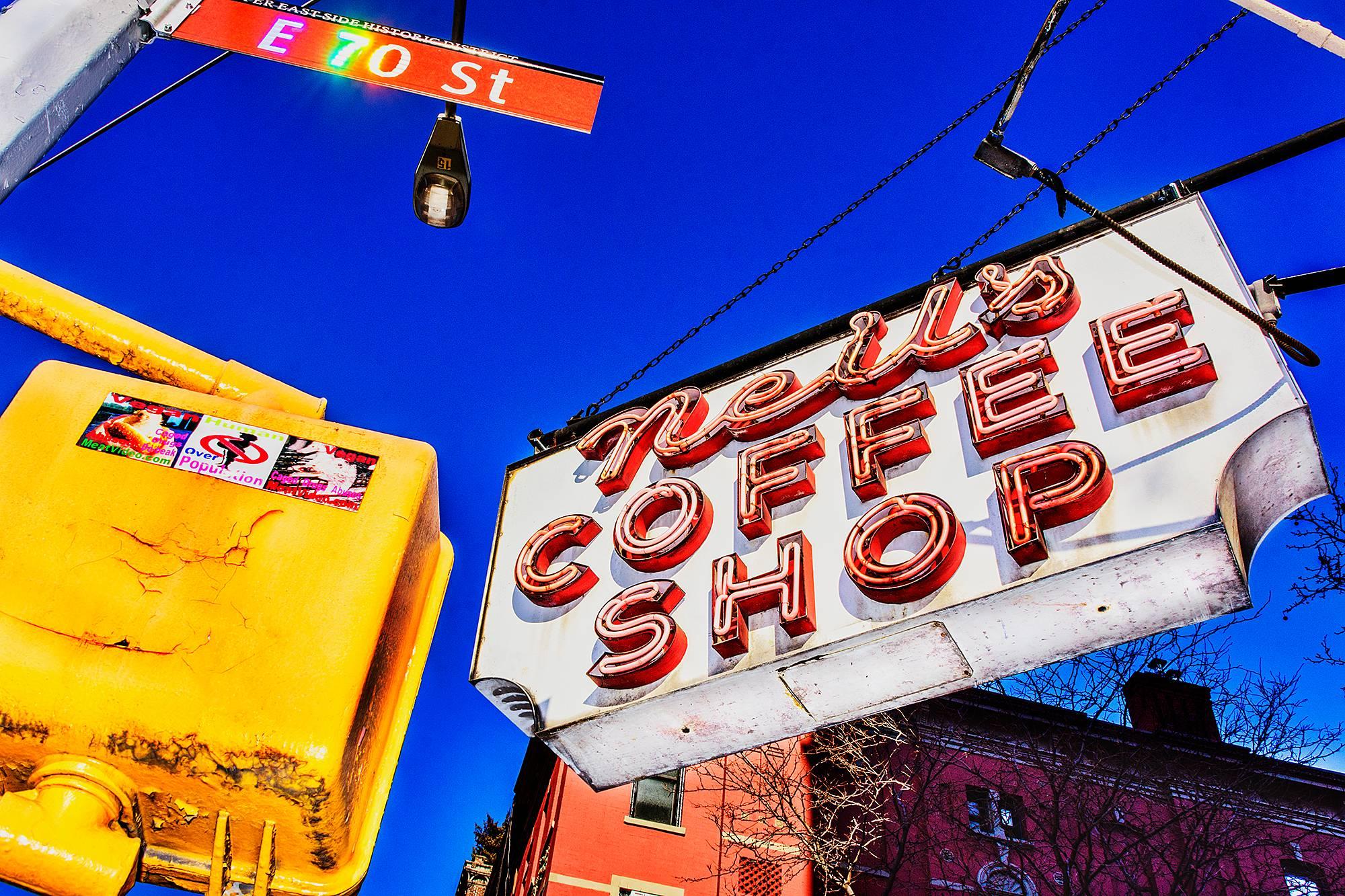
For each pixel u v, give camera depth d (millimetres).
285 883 2363
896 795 21719
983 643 4945
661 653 5398
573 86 4059
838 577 5391
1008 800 21969
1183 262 5766
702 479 6598
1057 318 5887
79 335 3021
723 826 21688
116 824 2178
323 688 2211
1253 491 4941
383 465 2715
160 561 2336
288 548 2445
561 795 21938
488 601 6574
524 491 7410
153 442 2613
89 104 3062
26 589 2221
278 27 3760
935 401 5984
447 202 5176
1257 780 22109
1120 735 22375
